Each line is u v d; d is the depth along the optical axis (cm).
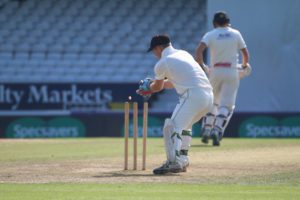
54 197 2728
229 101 5262
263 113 7288
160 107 8725
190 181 3247
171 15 9600
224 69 5191
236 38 5178
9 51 9488
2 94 8644
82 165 3925
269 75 8119
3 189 2952
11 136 7512
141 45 9444
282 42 8100
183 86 3525
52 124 7500
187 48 9275
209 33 5181
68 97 8656
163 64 3531
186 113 3500
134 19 9619
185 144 3575
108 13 9688
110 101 8606
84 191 2892
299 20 8075
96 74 9238
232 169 3706
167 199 2678
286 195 2803
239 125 7300
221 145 5353
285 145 5381
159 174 3491
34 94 8650
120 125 7400
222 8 8150
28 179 3331
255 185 3108
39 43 9550
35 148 5206
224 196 2767
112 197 2725
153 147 5197
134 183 3166
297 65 8094
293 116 7288
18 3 9850
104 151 4888
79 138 6888
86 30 9600
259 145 5375
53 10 9756
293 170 3669
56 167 3828
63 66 9325
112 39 9519
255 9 8112
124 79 9188
